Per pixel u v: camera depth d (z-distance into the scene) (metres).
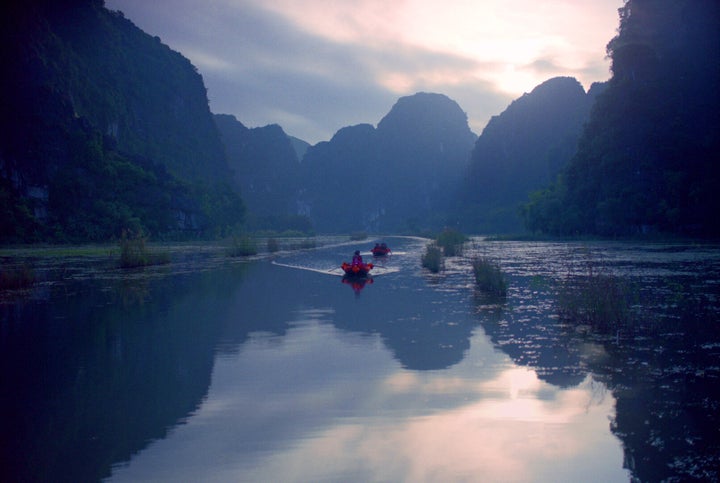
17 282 19.94
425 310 13.81
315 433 5.79
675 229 69.12
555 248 48.62
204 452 5.34
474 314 13.08
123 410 6.57
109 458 5.23
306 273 25.78
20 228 66.44
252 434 5.77
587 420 6.00
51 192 74.44
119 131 113.75
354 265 23.48
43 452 5.38
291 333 11.12
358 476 4.79
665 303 13.76
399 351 9.38
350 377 7.84
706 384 7.15
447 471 4.87
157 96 141.75
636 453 5.16
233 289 19.14
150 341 10.51
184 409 6.58
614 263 28.34
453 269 26.59
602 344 9.56
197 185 105.50
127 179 83.69
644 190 74.06
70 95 88.44
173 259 38.31
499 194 195.00
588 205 81.44
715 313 12.30
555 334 10.54
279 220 166.12
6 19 78.81
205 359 9.04
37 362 8.98
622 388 7.05
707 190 68.31
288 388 7.36
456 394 6.98
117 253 44.12
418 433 5.73
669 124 78.12
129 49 139.25
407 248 56.34
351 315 13.25
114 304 15.66
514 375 7.77
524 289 17.81
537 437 5.58
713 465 4.86
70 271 27.55
